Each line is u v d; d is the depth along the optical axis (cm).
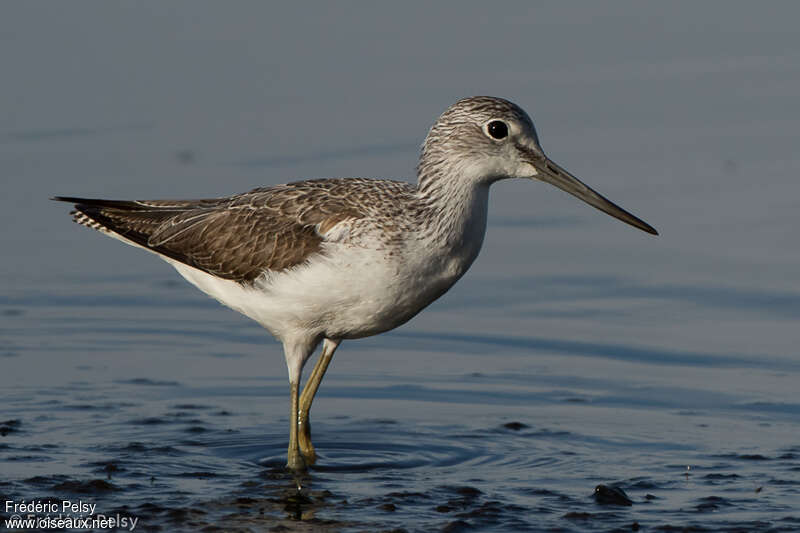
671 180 1853
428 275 1170
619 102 2056
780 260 1662
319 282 1160
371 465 1170
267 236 1191
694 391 1355
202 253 1236
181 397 1359
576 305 1593
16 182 1847
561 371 1423
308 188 1219
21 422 1266
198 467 1156
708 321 1534
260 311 1216
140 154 1919
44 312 1583
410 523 1009
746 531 980
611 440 1227
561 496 1073
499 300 1620
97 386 1380
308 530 994
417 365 1456
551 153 1914
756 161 1903
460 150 1179
